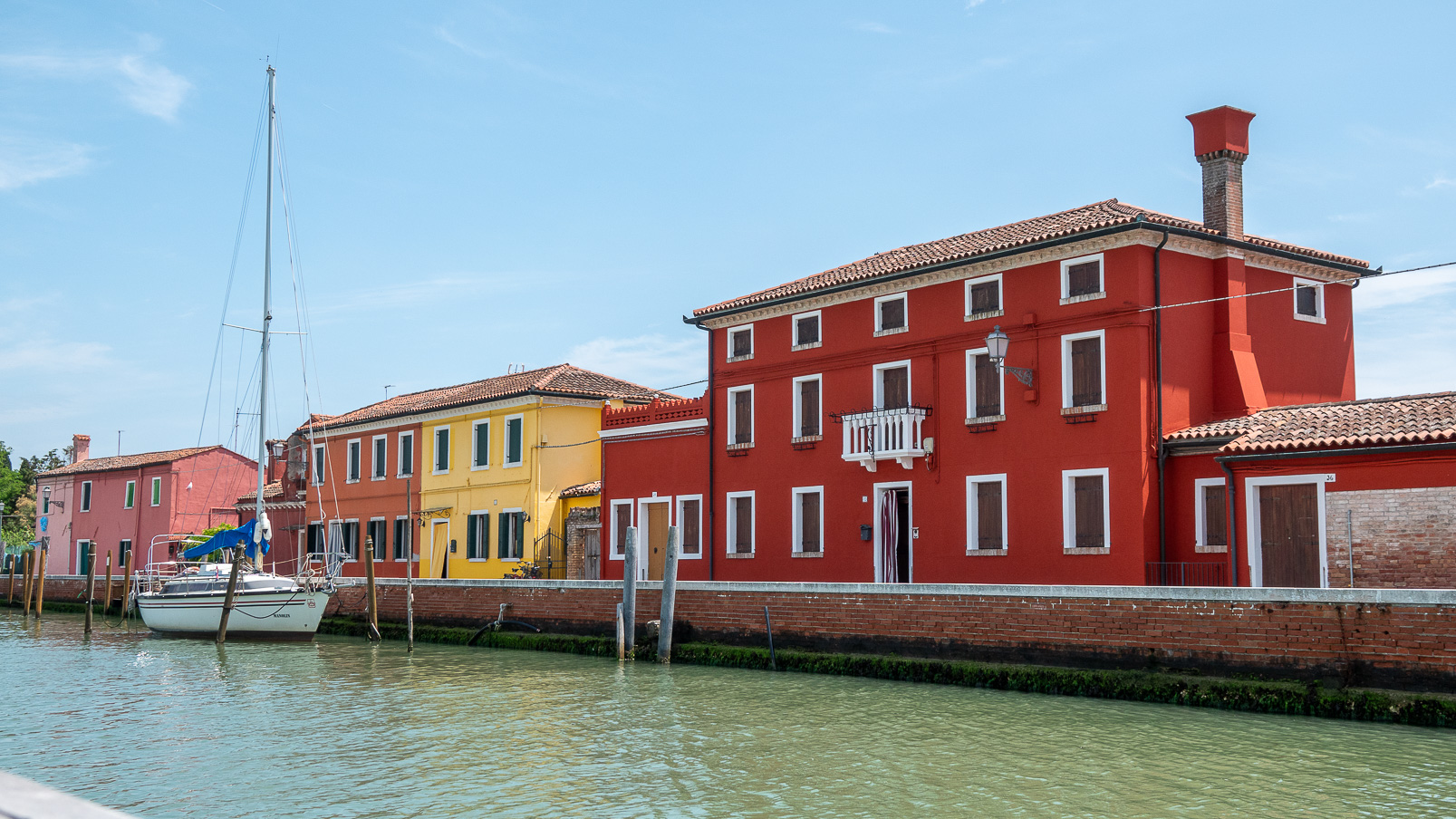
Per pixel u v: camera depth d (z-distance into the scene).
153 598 36.78
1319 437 20.47
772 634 24.88
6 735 18.33
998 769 14.78
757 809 13.12
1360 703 16.75
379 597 37.16
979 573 25.89
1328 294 27.69
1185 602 18.81
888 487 28.02
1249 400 24.53
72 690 23.61
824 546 29.27
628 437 35.19
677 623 27.03
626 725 18.44
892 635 22.83
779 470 30.55
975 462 26.22
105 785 14.73
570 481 39.91
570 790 14.12
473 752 16.50
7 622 44.94
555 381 40.53
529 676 24.92
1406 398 21.80
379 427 46.59
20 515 75.31
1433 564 18.80
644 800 13.59
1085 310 24.48
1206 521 23.16
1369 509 19.64
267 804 13.69
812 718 18.73
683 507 33.44
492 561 40.47
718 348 32.69
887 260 30.34
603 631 29.06
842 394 29.20
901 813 12.87
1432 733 15.82
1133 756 15.28
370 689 23.33
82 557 62.84
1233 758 14.97
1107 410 23.95
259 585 36.03
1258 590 18.00
